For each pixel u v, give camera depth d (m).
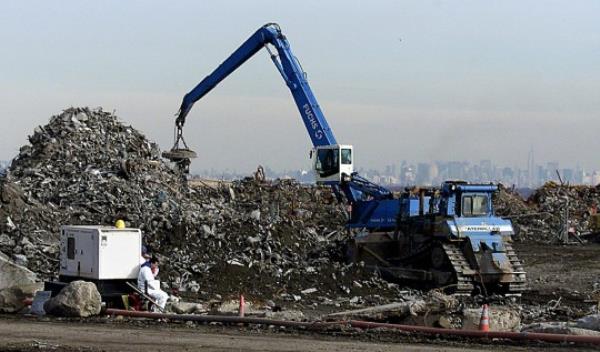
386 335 19.03
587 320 20.06
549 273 38.88
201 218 35.62
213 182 54.91
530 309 27.00
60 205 35.91
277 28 42.16
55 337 18.31
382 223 35.38
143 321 21.06
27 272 24.53
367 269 33.16
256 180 57.59
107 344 17.42
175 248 32.06
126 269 22.42
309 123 41.03
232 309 24.23
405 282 32.69
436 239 32.12
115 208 36.00
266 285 29.69
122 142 43.62
